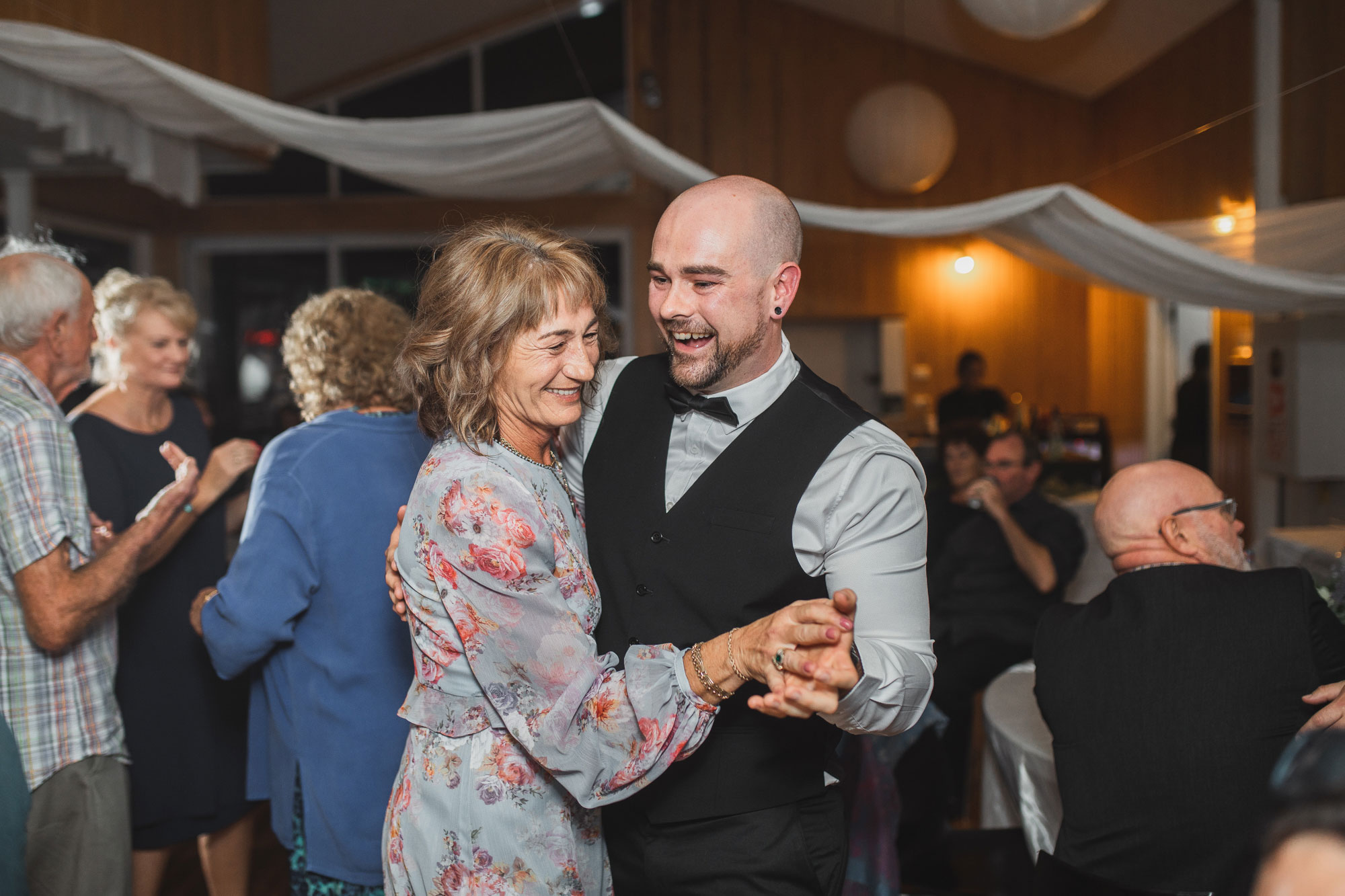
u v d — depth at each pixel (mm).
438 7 6863
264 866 2748
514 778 1171
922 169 7129
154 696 2107
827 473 1265
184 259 7242
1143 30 6352
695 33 7645
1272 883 407
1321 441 3812
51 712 1621
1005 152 8055
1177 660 1435
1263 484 4195
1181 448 6016
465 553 1110
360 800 1577
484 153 3477
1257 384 4199
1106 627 1514
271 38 6805
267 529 1582
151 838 2129
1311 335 3807
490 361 1164
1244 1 5176
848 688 1086
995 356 8203
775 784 1290
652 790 1295
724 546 1284
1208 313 7121
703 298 1241
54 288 1705
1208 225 3430
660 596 1308
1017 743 1883
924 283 8109
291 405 5438
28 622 1551
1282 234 3232
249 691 2107
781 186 7770
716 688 1070
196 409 2416
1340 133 3508
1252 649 1403
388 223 7227
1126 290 3414
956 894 1885
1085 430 7035
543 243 1196
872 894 1640
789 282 1300
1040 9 3674
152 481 2180
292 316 1747
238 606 1568
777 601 1276
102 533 1799
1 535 1530
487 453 1171
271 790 1705
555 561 1171
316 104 7500
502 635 1112
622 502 1379
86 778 1662
